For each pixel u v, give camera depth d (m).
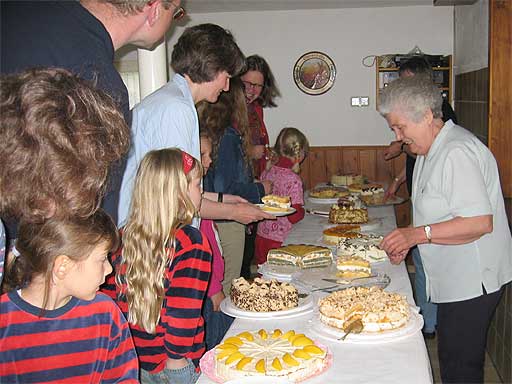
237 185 2.79
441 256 2.09
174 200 1.61
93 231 1.10
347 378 1.35
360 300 1.68
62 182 0.90
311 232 3.03
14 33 1.31
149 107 1.98
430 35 5.44
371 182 4.89
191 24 5.65
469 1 4.48
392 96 2.07
